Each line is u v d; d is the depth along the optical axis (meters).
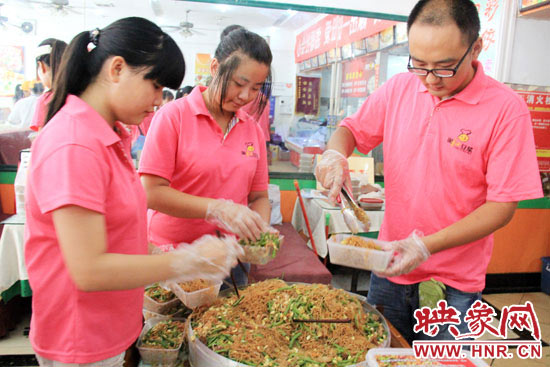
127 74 0.87
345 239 1.33
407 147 1.42
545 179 3.46
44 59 2.38
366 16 3.55
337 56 3.91
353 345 1.12
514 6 3.06
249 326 1.17
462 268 1.38
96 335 0.95
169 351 1.14
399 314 1.54
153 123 1.46
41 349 0.96
